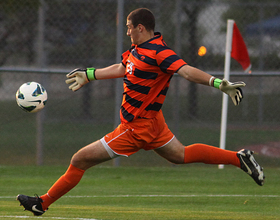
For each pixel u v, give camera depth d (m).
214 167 26.19
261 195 18.64
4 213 14.99
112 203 17.05
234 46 24.86
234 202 17.28
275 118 47.78
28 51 36.84
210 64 37.47
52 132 41.12
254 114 48.84
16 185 20.64
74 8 36.12
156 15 33.00
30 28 35.84
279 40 37.97
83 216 14.66
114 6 37.72
